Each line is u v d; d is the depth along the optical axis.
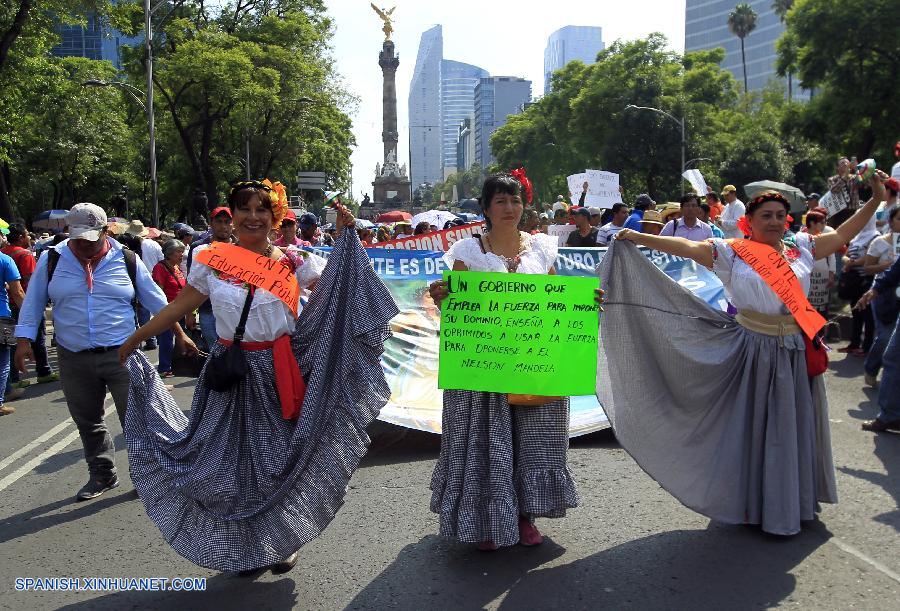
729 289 4.14
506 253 4.00
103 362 5.19
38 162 36.41
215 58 28.98
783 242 4.21
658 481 4.14
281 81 33.31
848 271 9.02
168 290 9.49
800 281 4.11
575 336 3.82
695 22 160.75
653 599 3.44
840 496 4.60
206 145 33.03
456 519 3.82
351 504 4.76
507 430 3.82
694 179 12.26
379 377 3.82
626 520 4.34
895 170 7.77
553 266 4.12
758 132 42.59
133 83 36.44
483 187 3.99
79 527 4.73
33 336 5.18
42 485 5.65
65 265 5.17
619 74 43.25
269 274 3.70
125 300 5.29
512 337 3.80
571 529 4.25
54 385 9.88
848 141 31.42
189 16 34.81
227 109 32.41
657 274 4.16
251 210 3.73
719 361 4.03
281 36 35.03
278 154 37.78
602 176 16.28
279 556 3.59
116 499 5.23
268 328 3.68
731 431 4.05
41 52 22.78
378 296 3.82
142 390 3.82
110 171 45.03
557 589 3.56
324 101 35.28
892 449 5.53
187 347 4.82
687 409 4.14
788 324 4.01
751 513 4.04
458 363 3.82
